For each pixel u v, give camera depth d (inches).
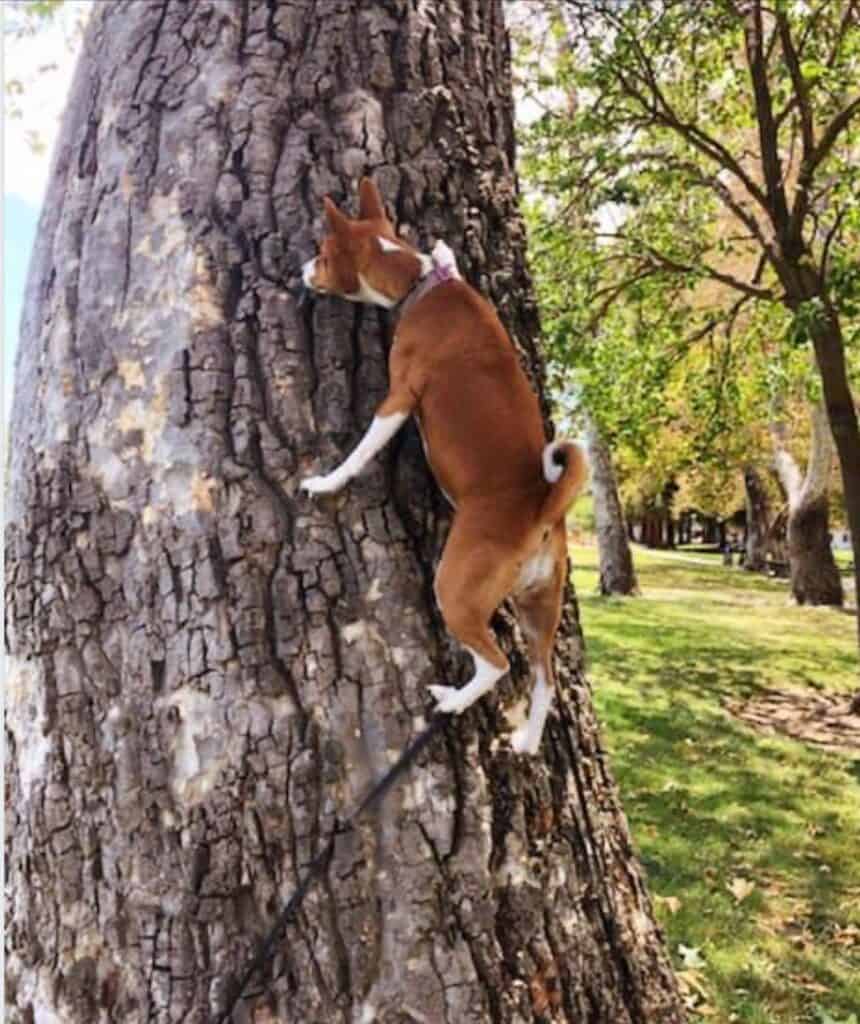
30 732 82.4
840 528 1125.1
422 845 77.4
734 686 388.5
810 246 315.3
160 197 83.9
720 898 195.9
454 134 91.5
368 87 88.3
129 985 77.1
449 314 76.7
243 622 77.1
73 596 81.0
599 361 345.7
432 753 78.6
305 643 77.4
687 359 396.8
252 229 82.6
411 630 79.6
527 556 74.0
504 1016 78.0
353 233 78.1
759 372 394.0
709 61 305.9
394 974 75.7
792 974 167.3
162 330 81.2
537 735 80.0
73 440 82.7
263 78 85.4
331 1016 74.8
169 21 88.0
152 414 80.3
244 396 79.8
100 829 78.9
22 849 82.4
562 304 319.9
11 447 88.2
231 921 75.8
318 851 75.7
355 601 78.6
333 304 82.3
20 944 82.0
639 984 90.9
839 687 390.9
